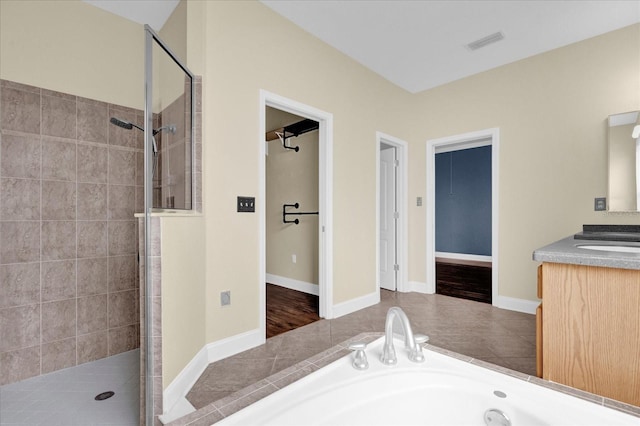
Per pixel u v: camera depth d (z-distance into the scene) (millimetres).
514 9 2453
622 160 2693
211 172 2084
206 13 2078
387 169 4125
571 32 2758
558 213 3004
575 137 2918
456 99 3709
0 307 1923
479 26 2676
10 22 2000
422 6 2428
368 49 3051
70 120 2199
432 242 3920
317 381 1056
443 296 3781
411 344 1164
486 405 1003
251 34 2330
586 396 928
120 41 2457
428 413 1072
